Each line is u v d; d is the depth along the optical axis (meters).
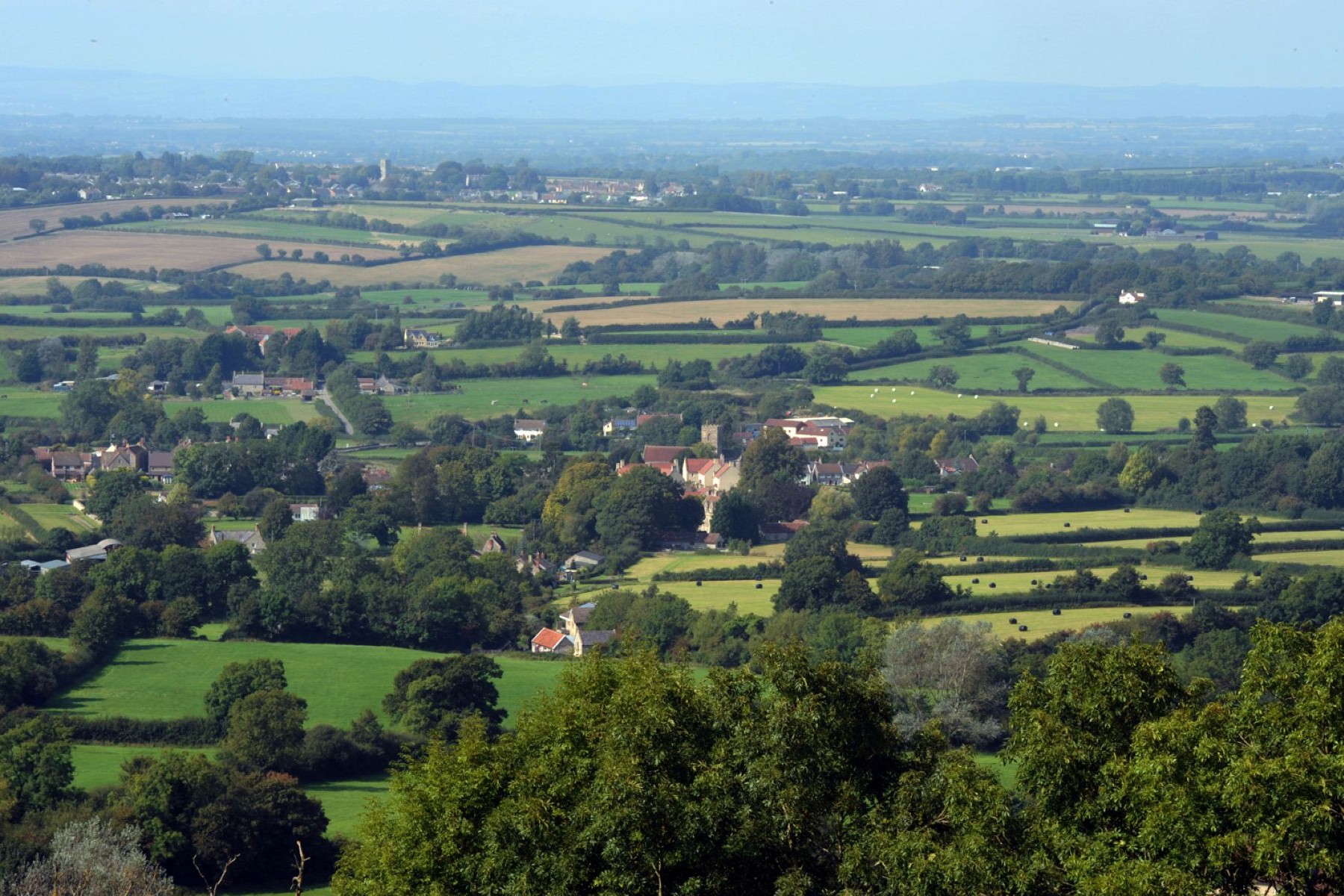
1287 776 119.25
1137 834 126.25
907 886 131.38
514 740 150.38
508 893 133.25
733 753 140.50
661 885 130.12
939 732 147.88
